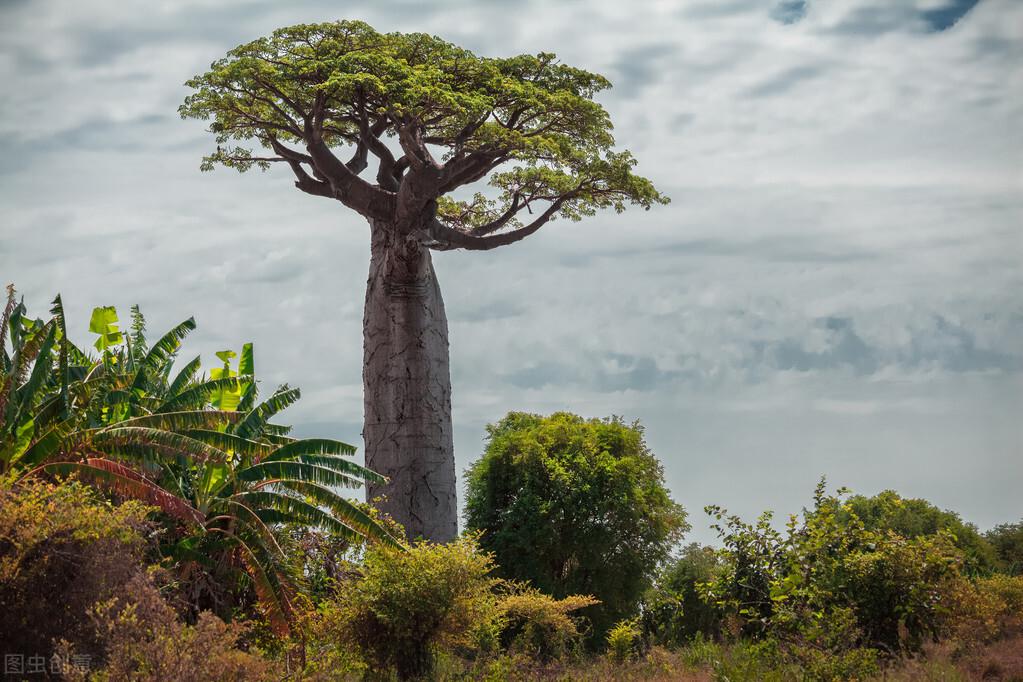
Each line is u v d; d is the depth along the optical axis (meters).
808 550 15.77
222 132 29.53
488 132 25.75
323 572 19.31
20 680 11.35
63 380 15.26
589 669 18.72
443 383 26.97
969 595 17.12
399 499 26.08
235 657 11.34
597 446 33.25
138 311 21.45
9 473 14.34
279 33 25.80
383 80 25.11
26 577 11.81
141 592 11.84
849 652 14.03
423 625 16.20
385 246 27.12
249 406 20.09
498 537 31.75
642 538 32.06
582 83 27.95
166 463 16.48
